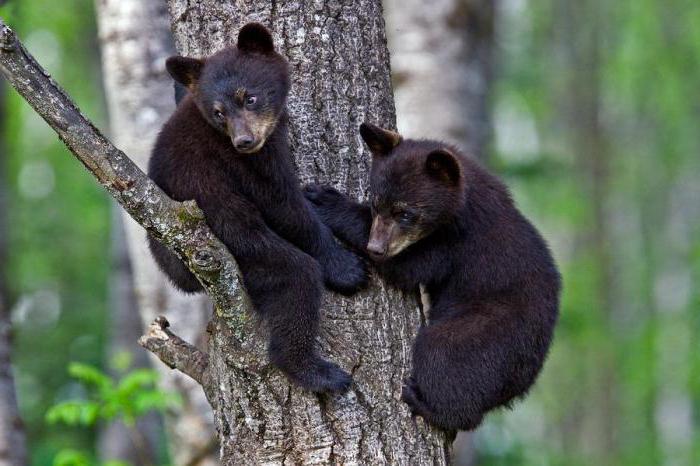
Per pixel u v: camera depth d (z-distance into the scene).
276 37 8.61
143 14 14.02
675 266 44.06
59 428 25.27
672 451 39.47
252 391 7.89
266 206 8.34
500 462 25.70
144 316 13.99
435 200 9.33
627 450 40.59
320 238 8.48
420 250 9.56
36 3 33.78
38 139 39.44
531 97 47.06
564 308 33.12
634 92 45.75
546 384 42.50
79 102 38.19
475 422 9.10
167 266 8.73
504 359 9.34
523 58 45.91
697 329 41.06
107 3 14.12
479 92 19.28
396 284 8.78
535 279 9.75
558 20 47.00
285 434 7.89
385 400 8.20
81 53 37.28
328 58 8.62
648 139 48.03
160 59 14.05
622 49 44.72
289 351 7.89
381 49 8.91
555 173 30.28
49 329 29.55
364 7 8.76
